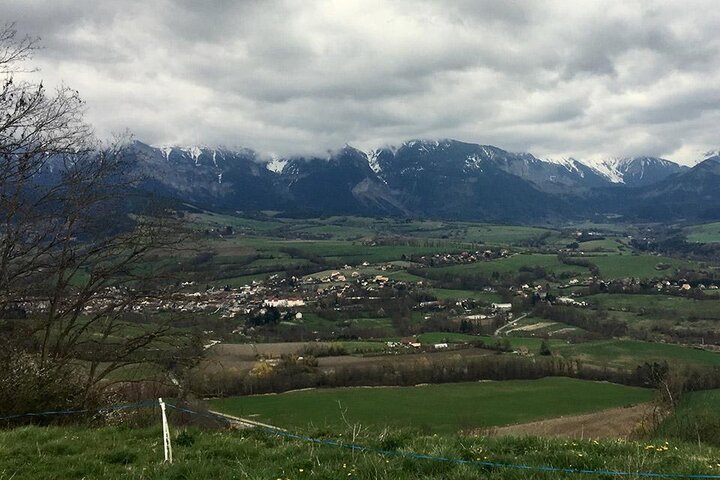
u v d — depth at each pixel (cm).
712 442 1238
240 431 1157
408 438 1001
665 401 1756
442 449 878
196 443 1046
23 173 1638
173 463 910
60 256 1808
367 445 957
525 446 945
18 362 1409
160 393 1766
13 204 1639
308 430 1122
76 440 1098
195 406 1593
